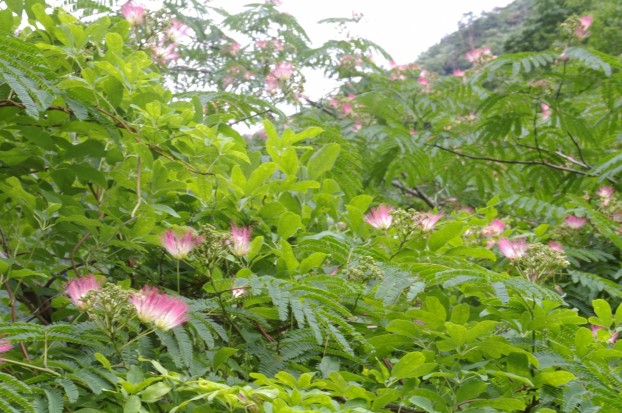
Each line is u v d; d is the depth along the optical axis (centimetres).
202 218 324
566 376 252
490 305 283
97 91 301
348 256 299
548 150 650
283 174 360
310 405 220
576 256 430
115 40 312
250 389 210
